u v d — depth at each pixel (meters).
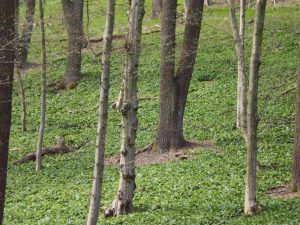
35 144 29.00
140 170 22.66
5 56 12.77
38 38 48.59
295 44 40.56
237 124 26.81
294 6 51.84
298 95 17.86
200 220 15.95
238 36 22.11
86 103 34.81
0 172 12.99
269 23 46.28
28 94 37.81
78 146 28.34
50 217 18.31
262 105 29.72
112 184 21.45
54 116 33.34
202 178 20.27
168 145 25.06
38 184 22.92
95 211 13.09
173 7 24.34
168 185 19.91
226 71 36.88
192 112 30.23
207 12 53.22
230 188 18.84
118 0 60.97
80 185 21.95
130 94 16.41
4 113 12.90
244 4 25.83
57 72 41.75
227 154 23.33
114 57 41.50
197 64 38.94
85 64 41.69
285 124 26.50
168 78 24.86
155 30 49.56
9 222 18.47
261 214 16.05
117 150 26.48
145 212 17.41
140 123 29.67
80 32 37.94
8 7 12.80
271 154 22.44
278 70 34.47
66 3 37.84
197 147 24.97
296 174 18.08
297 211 15.88
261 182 19.20
